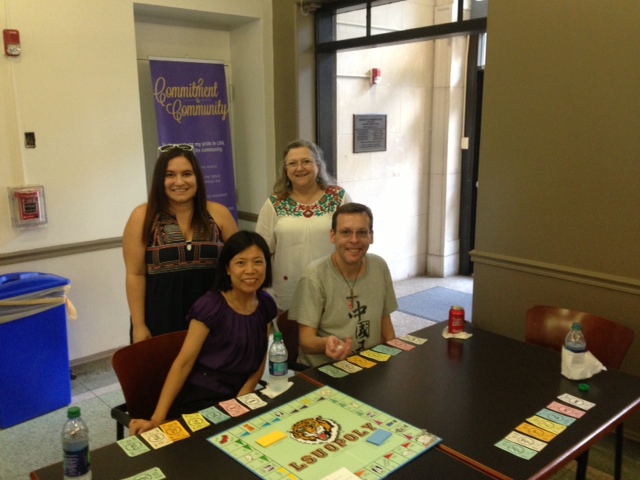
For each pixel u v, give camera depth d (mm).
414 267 5688
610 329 2174
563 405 1641
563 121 2553
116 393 3203
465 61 5312
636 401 1673
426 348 2086
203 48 4383
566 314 2303
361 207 2029
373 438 1443
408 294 5055
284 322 2289
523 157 2729
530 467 1329
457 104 5371
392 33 3574
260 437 1450
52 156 3301
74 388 3262
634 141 2336
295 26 4000
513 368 1906
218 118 4262
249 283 1865
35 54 3166
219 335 1909
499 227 2887
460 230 5715
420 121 5379
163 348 2025
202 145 4203
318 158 2707
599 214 2496
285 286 2725
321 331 2154
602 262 2521
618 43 2324
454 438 1453
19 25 3092
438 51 5285
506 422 1540
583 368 1815
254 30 4285
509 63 2707
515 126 2734
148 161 4223
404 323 4301
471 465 1338
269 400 1663
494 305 2977
